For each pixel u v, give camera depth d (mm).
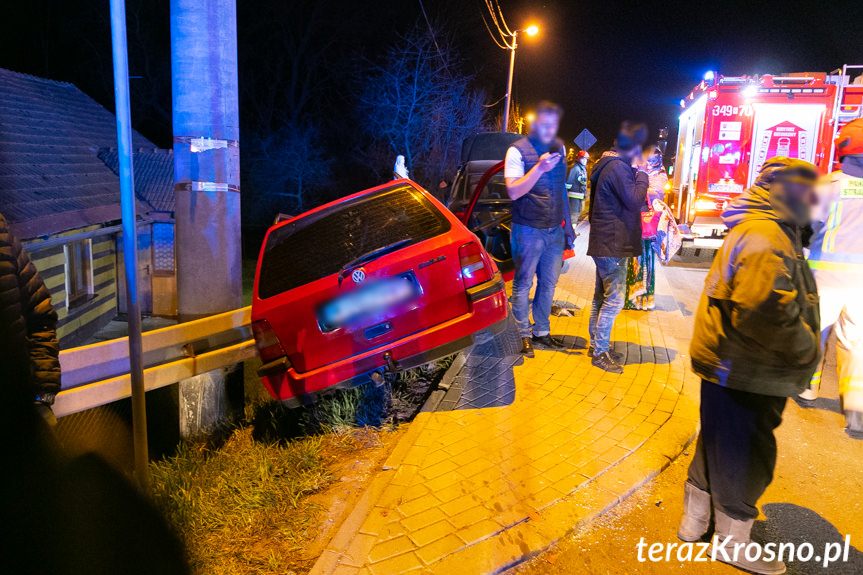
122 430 5094
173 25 3959
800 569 2695
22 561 927
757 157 10133
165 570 1065
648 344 5773
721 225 10398
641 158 4758
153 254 14891
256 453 3760
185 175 4070
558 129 4930
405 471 3459
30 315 2086
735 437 2584
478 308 3904
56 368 2119
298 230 4039
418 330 3871
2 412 993
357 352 3818
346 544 2828
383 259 3809
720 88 10062
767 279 2338
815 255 3932
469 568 2660
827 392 4824
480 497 3186
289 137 30266
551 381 4824
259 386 7617
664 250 6953
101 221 11648
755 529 2998
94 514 1006
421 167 30234
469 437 3873
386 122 29500
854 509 3189
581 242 14094
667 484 3418
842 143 3752
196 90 3990
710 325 2605
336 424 4184
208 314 4184
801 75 9836
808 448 3873
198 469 3580
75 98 17578
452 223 4043
